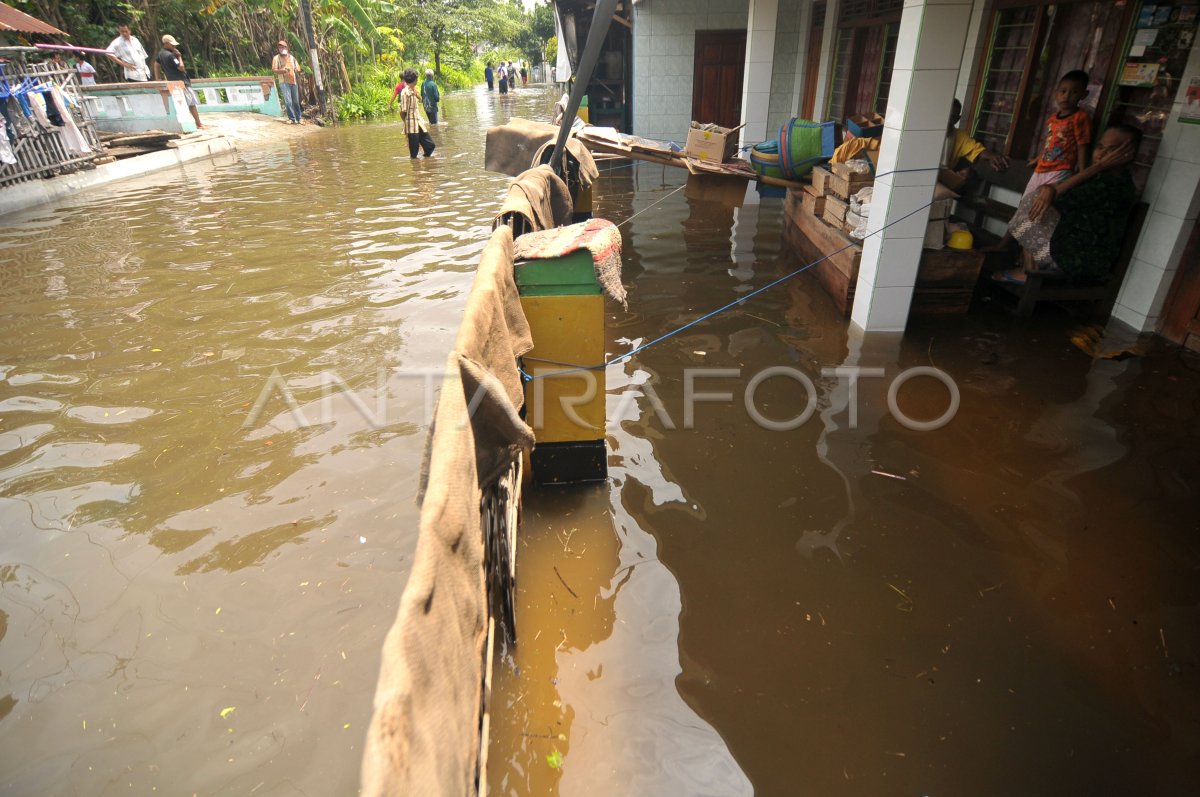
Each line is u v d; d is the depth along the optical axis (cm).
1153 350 502
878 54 945
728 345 531
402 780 93
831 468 376
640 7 1292
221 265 754
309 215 988
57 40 1634
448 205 1036
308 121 2236
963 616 281
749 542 324
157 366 515
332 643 280
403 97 1439
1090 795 215
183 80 1658
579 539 328
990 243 665
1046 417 419
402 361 518
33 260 781
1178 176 492
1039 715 241
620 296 318
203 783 229
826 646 269
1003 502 346
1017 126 662
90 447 414
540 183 401
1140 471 366
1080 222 529
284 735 244
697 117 1370
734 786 218
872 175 595
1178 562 306
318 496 369
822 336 543
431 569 127
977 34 719
